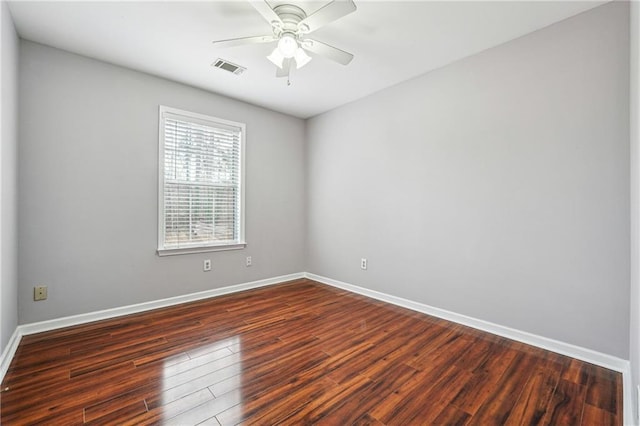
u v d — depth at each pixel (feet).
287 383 6.15
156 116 10.39
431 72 9.98
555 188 7.48
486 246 8.72
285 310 10.46
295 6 6.70
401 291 10.98
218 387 5.99
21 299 8.05
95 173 9.22
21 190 8.04
